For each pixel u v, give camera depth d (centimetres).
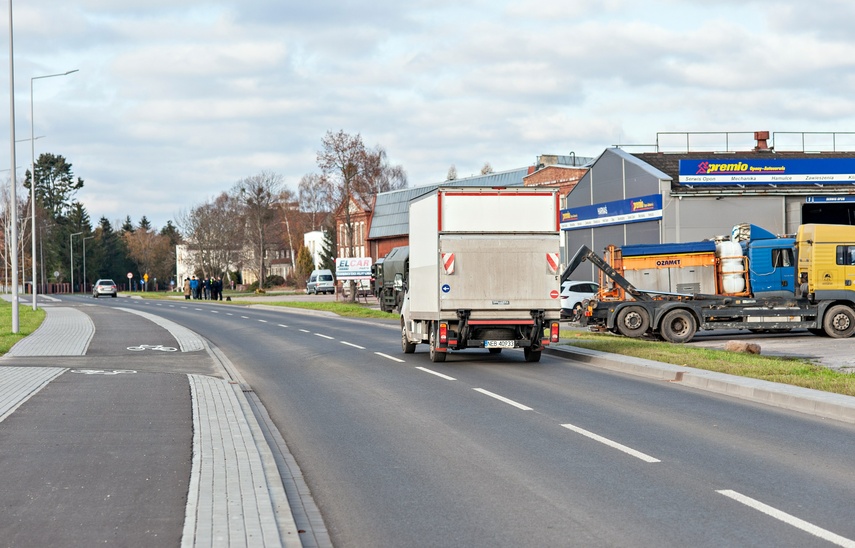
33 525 649
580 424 1159
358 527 692
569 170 5600
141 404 1316
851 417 1193
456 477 859
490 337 1981
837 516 700
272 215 11831
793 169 4234
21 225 11131
